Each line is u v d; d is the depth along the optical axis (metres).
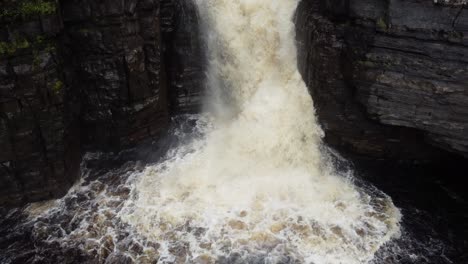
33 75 17.11
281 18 21.80
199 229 17.98
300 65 22.17
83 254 17.19
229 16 21.52
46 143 18.28
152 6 19.69
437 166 21.28
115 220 18.58
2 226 18.31
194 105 23.55
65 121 18.81
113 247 17.44
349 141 21.61
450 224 18.56
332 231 17.97
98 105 20.20
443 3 16.31
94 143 21.34
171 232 17.94
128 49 19.19
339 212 18.88
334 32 19.56
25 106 17.33
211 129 22.92
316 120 21.94
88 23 18.44
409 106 18.59
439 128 18.42
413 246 17.55
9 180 18.30
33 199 19.22
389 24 17.55
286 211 18.75
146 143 22.08
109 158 21.64
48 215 18.84
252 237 17.59
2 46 16.23
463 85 17.14
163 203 19.19
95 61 19.12
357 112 20.59
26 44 16.67
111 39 18.69
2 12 15.90
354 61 19.14
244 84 22.27
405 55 17.83
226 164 20.78
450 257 17.12
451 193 20.12
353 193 19.94
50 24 17.11
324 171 20.98
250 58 21.95
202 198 19.34
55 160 18.81
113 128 20.75
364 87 19.20
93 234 18.02
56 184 19.27
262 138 21.03
